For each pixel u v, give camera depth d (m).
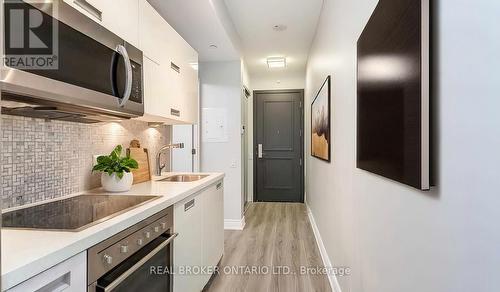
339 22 2.08
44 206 1.42
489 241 0.56
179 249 1.80
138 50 1.72
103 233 1.06
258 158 5.98
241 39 4.04
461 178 0.66
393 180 1.01
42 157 1.49
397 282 1.04
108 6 1.50
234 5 3.06
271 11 3.20
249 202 5.88
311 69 4.29
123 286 1.19
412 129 0.84
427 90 0.78
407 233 0.96
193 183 2.17
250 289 2.38
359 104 1.46
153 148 2.71
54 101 1.18
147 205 1.44
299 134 5.87
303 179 5.87
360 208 1.54
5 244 0.89
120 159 1.81
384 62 1.09
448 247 0.71
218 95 4.20
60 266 0.88
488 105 0.57
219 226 2.78
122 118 1.84
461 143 0.66
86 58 1.28
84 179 1.80
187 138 4.19
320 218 3.26
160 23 2.07
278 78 5.91
